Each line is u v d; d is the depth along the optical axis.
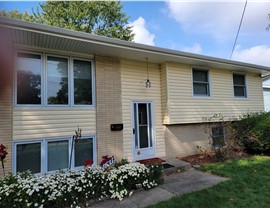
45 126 5.03
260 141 7.03
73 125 5.41
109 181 3.92
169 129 7.05
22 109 4.78
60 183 3.55
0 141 4.49
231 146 7.17
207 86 7.99
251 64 8.34
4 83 4.59
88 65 5.84
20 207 3.12
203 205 3.29
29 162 4.80
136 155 6.44
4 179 3.64
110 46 5.20
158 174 4.52
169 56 6.34
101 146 5.77
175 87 7.04
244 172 4.99
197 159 6.70
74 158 5.36
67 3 16.56
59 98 5.30
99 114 5.82
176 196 3.76
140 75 6.82
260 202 3.30
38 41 4.67
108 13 18.20
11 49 4.69
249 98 9.27
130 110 6.47
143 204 3.54
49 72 5.20
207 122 7.72
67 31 4.39
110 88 6.11
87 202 3.63
